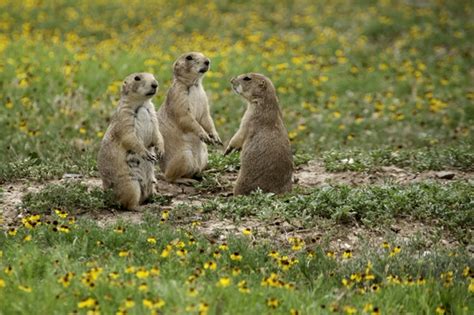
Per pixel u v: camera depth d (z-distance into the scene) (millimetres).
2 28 26078
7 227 10961
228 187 13359
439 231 10914
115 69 20969
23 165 13555
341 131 17531
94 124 16766
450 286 9016
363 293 8820
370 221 11117
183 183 13500
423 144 16609
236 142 12734
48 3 29391
